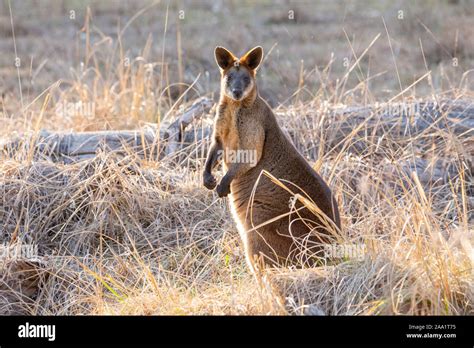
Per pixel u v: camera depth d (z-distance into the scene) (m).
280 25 57.75
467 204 24.94
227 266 22.20
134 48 49.94
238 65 21.89
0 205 24.45
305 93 39.59
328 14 60.66
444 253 19.19
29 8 62.88
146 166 26.34
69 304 20.30
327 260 20.47
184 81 42.16
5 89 42.47
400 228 20.84
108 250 23.61
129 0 63.81
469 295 18.16
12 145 27.36
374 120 28.06
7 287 21.05
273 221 21.36
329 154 27.53
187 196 25.44
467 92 30.48
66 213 24.53
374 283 18.42
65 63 46.75
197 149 27.11
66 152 27.14
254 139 21.56
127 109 34.50
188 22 58.94
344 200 25.31
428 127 27.12
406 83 42.81
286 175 21.66
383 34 52.88
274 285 19.22
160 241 23.75
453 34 49.03
